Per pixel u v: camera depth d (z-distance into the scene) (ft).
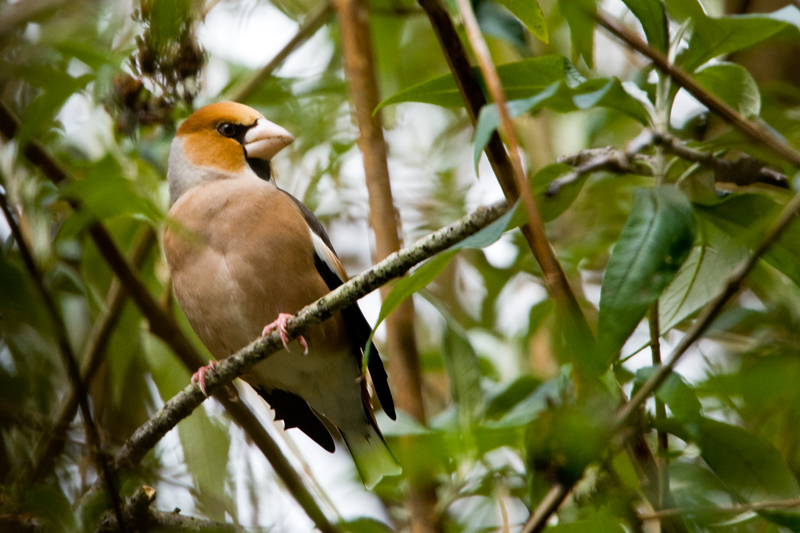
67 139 27.61
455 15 22.93
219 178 28.71
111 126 27.71
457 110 39.29
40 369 26.09
